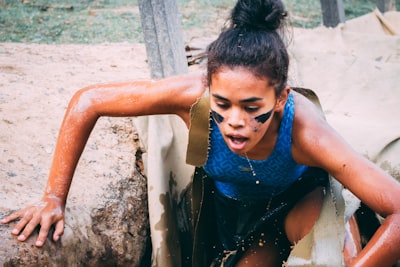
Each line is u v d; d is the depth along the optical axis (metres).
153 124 3.49
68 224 2.70
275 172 2.65
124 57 5.11
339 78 4.62
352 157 2.38
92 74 4.43
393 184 2.31
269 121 2.30
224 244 3.25
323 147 2.43
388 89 4.49
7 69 4.24
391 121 4.12
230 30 2.24
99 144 3.45
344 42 5.55
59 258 2.55
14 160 3.04
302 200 2.93
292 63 4.73
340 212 2.72
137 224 3.24
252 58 2.16
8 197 2.70
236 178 2.72
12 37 6.66
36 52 4.91
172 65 4.15
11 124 3.36
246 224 3.09
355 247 2.79
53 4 8.25
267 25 2.26
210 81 2.25
